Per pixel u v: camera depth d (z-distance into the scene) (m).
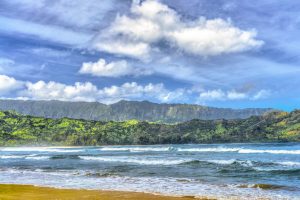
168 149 117.25
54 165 50.66
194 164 46.28
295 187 25.08
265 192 23.09
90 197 21.72
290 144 155.88
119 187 26.44
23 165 52.53
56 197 21.78
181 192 23.59
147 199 20.94
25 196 22.36
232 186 26.08
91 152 109.06
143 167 43.44
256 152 84.94
